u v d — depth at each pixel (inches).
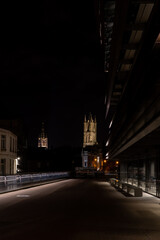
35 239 314.0
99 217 451.8
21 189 1021.8
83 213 490.9
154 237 324.2
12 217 451.2
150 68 412.2
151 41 376.8
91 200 690.2
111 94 958.4
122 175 1782.7
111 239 314.5
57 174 1961.1
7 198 729.0
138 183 1114.1
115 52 604.7
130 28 503.8
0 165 1582.2
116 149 1240.2
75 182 1578.5
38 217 450.3
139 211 515.8
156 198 733.9
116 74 776.9
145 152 956.6
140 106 554.3
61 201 666.8
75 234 337.1
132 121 676.7
